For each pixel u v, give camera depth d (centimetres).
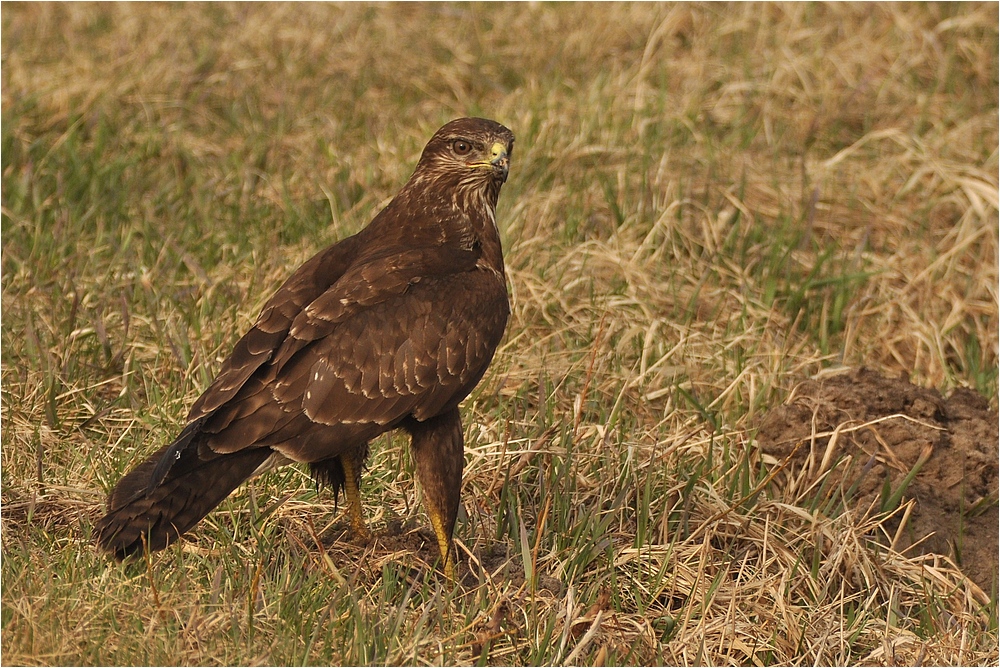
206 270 1319
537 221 1418
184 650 770
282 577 858
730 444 1063
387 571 863
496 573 899
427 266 912
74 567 838
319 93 1788
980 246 1480
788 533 988
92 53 1841
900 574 962
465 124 959
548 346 1233
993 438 1092
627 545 973
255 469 836
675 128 1650
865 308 1366
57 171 1475
